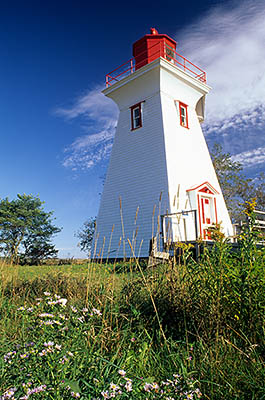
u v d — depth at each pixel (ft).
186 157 56.44
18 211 93.30
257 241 12.83
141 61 63.52
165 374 9.56
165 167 52.13
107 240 57.62
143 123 57.82
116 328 11.98
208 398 8.44
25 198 98.89
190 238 50.83
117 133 62.64
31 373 7.66
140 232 52.60
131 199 55.98
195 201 52.90
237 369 9.53
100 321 12.51
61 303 10.94
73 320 10.58
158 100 56.03
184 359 10.13
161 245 47.42
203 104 67.92
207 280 12.78
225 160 93.76
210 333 11.41
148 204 53.01
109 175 61.41
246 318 11.56
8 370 7.93
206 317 12.03
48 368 7.71
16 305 17.10
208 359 9.94
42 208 100.68
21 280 23.31
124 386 7.77
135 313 12.94
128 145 59.62
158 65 53.01
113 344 11.26
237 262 13.14
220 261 12.71
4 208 94.32
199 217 53.67
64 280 21.26
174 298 13.42
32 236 94.68
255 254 12.50
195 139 60.34
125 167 58.85
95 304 14.49
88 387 8.06
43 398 7.12
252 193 95.40
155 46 62.90
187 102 61.57
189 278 13.78
